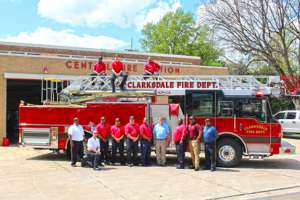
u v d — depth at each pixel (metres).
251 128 8.80
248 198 5.66
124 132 9.18
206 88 9.41
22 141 10.00
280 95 9.59
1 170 8.16
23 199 5.39
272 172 8.15
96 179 7.04
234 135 8.94
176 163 9.55
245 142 8.83
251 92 8.88
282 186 6.55
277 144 8.69
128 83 10.21
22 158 10.41
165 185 6.52
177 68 19.08
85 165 8.78
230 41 20.33
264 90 8.91
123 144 9.13
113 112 9.43
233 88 10.04
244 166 9.09
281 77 9.76
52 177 7.25
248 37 19.50
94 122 9.54
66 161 9.77
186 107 9.14
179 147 8.56
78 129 8.81
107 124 9.33
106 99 10.48
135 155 9.05
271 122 8.75
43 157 10.65
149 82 10.12
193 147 8.39
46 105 10.44
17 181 6.81
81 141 8.88
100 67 11.31
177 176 7.47
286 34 21.61
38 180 6.92
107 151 9.19
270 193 6.05
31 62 14.93
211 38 21.05
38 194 5.73
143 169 8.42
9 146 14.04
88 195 5.69
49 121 9.86
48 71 15.34
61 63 15.70
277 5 18.61
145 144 8.91
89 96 10.62
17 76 14.41
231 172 8.09
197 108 9.09
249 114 8.85
